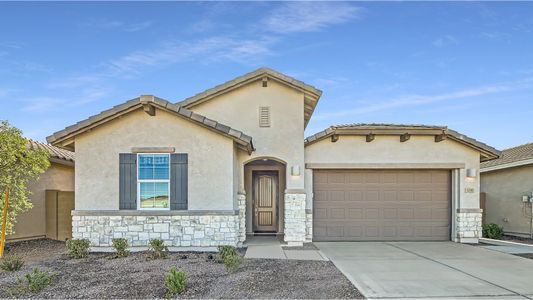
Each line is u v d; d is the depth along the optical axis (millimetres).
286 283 8625
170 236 12930
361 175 15688
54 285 8492
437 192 15758
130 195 13086
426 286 8461
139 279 8945
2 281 8867
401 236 15578
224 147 13242
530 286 8500
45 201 16469
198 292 7934
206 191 13125
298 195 14523
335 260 11359
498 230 16750
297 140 14805
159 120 13266
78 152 13172
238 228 13773
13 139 11750
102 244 12891
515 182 17984
